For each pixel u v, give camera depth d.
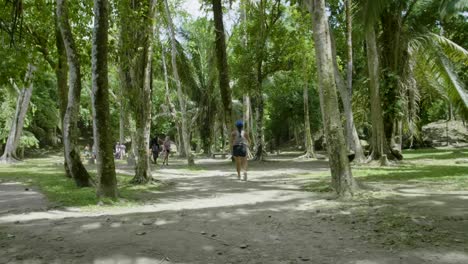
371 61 18.27
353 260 4.27
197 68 36.19
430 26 20.77
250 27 25.64
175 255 4.57
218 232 5.64
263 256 4.51
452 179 11.07
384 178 11.95
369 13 13.60
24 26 12.62
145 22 12.37
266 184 12.12
